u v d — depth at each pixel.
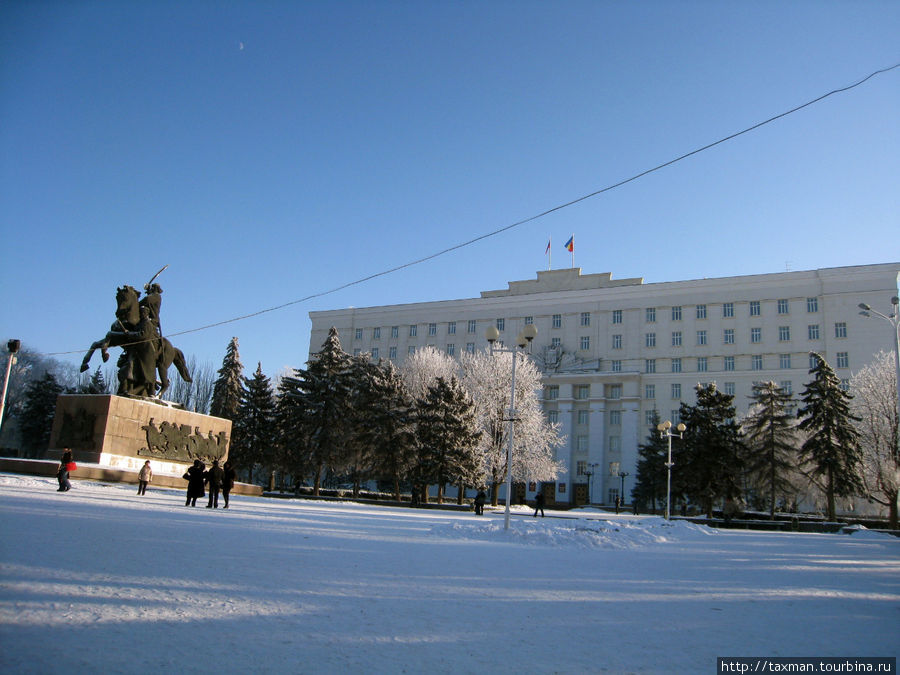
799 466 53.28
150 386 36.62
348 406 52.97
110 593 8.20
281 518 22.84
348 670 5.84
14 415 80.31
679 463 54.00
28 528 13.33
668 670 6.33
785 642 7.67
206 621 7.23
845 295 76.69
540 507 42.88
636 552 19.73
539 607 9.21
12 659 5.53
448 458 49.00
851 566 17.80
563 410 84.25
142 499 25.42
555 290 92.12
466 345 94.31
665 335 83.81
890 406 52.59
